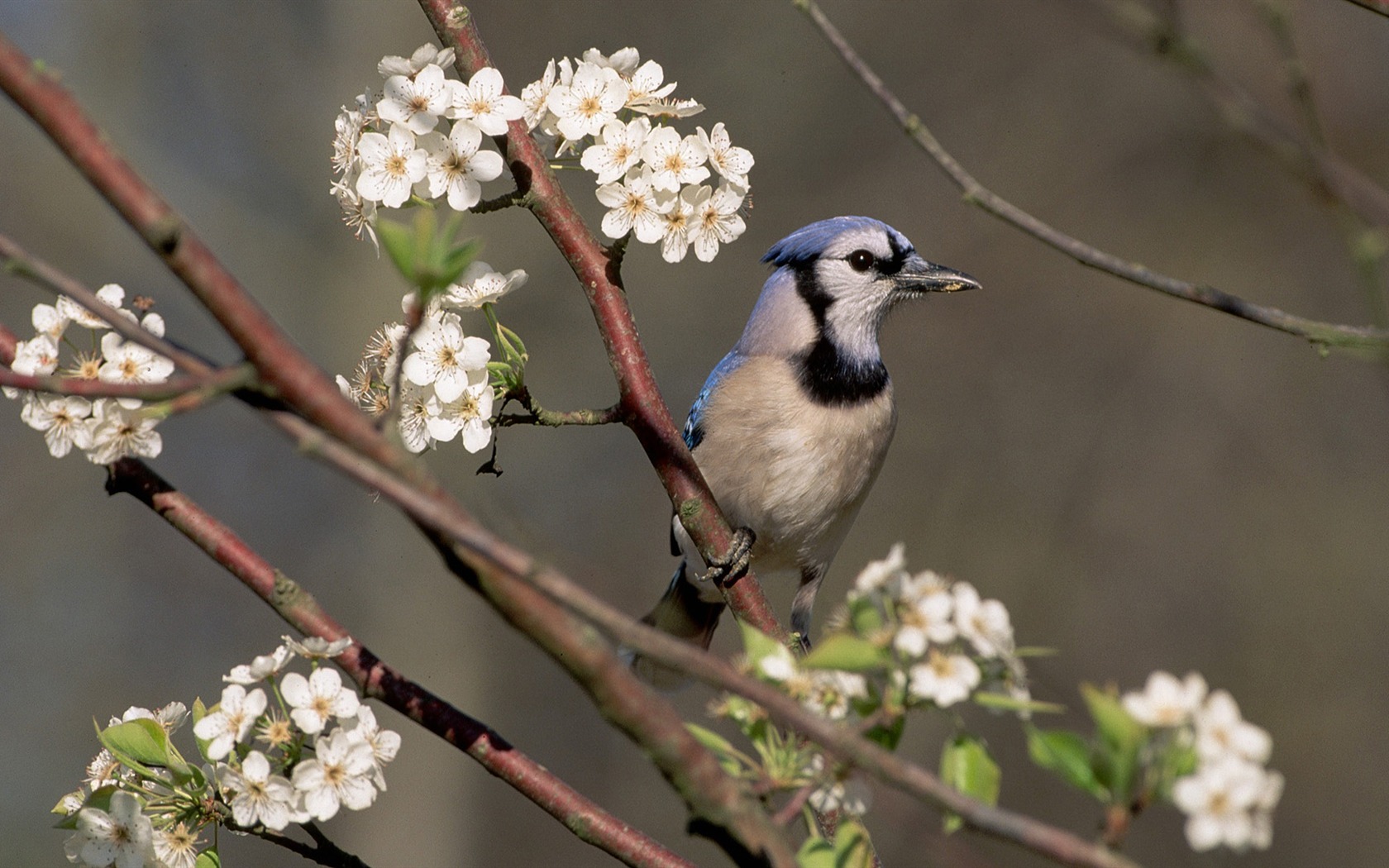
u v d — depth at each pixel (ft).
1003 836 7.36
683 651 7.44
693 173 14.01
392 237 7.73
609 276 14.87
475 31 14.25
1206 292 13.28
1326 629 46.98
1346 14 45.16
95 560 50.01
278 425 7.39
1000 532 49.52
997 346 51.44
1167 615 47.98
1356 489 48.55
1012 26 52.70
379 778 10.89
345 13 52.01
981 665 8.79
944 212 52.29
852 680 8.97
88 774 11.67
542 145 14.99
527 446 52.26
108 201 7.39
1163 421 50.16
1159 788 7.61
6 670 47.78
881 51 53.31
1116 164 51.83
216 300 7.47
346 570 51.01
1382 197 15.02
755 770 9.02
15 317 49.32
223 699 10.69
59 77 7.54
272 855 43.98
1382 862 43.39
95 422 11.14
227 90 52.44
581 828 11.81
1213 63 15.46
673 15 53.67
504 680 50.06
